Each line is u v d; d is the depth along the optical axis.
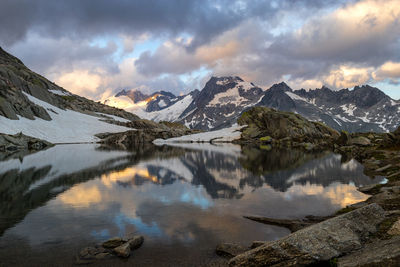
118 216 15.11
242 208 16.80
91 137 123.50
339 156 55.62
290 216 15.23
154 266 9.38
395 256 6.55
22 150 69.31
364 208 10.33
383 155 43.88
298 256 7.93
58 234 12.35
